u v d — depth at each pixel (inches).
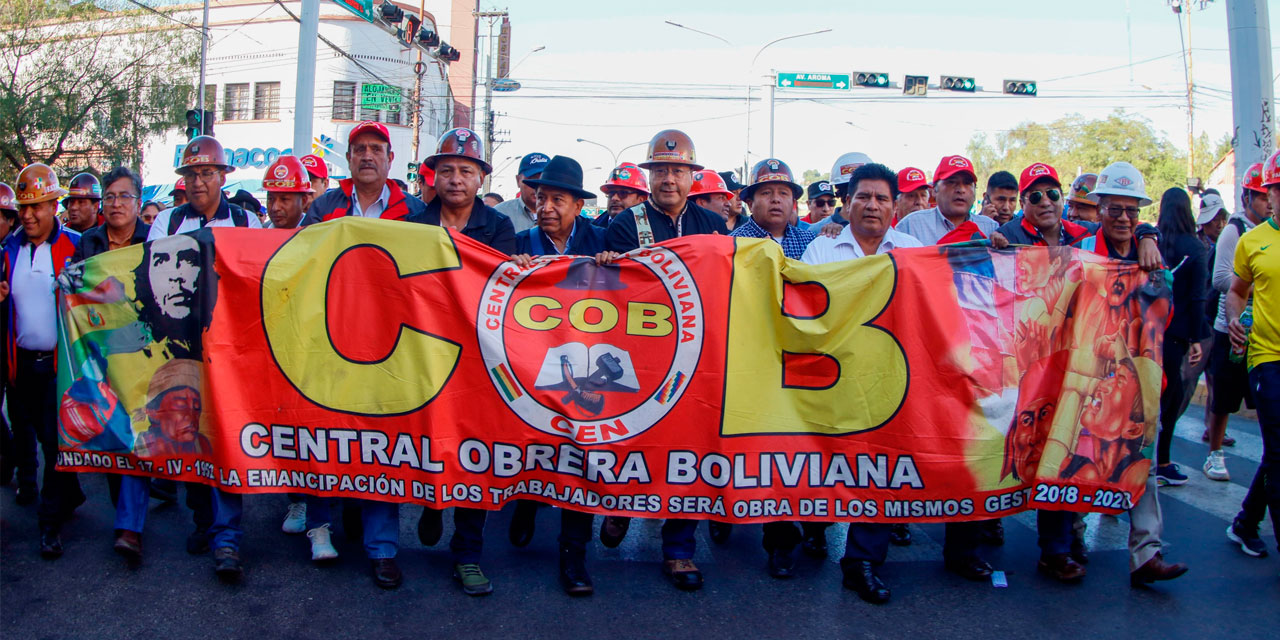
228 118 1302.9
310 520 175.8
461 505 164.2
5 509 207.0
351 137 197.0
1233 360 227.5
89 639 142.3
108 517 202.8
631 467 164.1
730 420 164.2
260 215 293.9
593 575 172.9
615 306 167.6
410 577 169.5
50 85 864.3
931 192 286.2
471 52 1754.4
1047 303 169.2
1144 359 169.0
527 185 279.4
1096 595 163.8
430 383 164.7
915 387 164.9
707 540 196.2
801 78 1178.6
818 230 265.0
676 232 197.6
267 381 167.9
